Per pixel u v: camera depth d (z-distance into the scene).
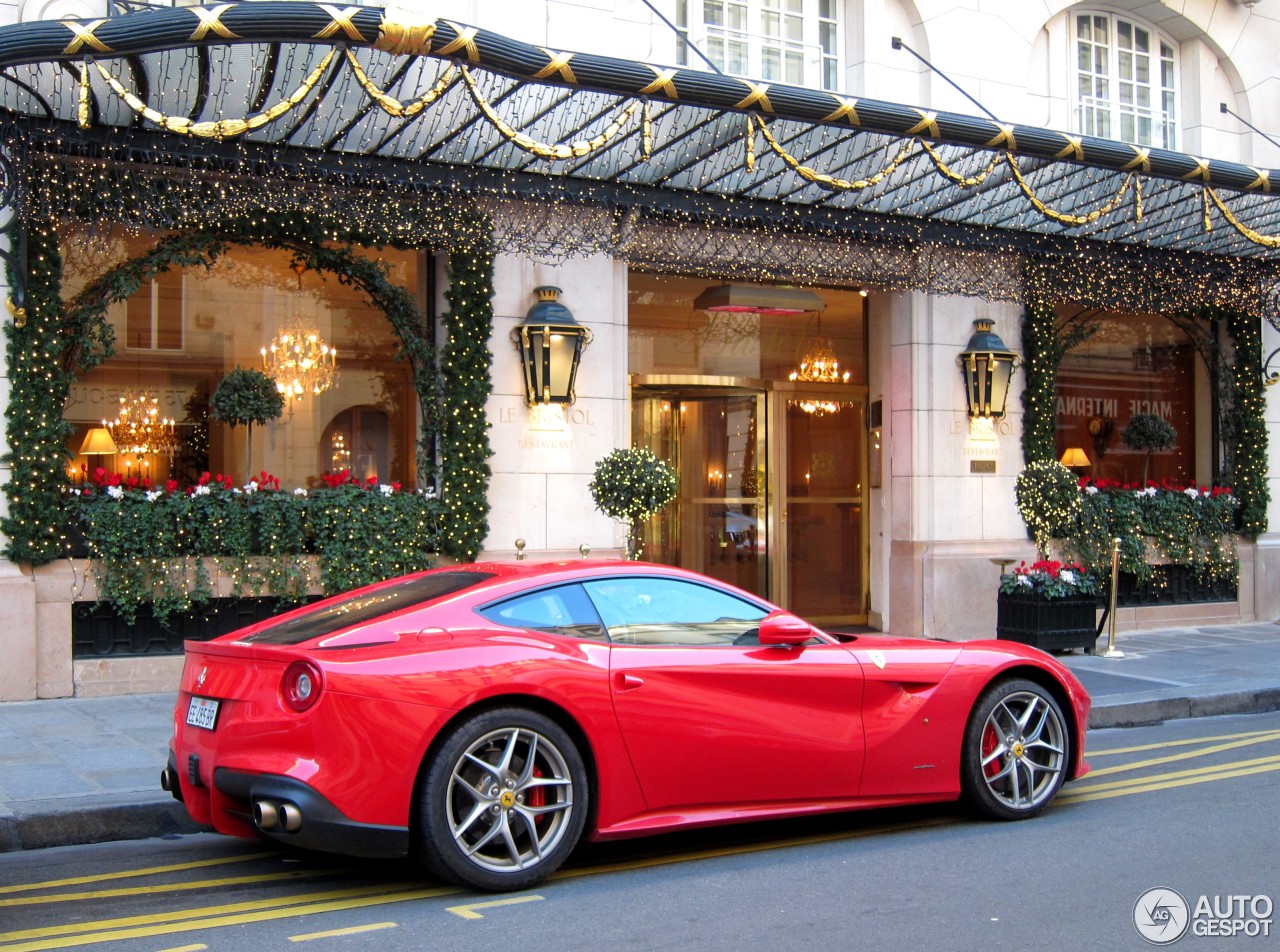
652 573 6.14
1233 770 8.11
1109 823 6.66
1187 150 16.11
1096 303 14.40
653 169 10.76
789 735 6.00
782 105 9.42
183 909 5.14
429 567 10.88
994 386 13.86
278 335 10.71
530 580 5.86
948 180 11.42
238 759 5.14
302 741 5.02
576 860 5.93
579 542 11.62
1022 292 13.53
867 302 14.71
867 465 14.71
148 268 9.92
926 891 5.39
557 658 5.54
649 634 5.93
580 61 8.62
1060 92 15.02
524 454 11.39
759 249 12.21
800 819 6.80
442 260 11.27
